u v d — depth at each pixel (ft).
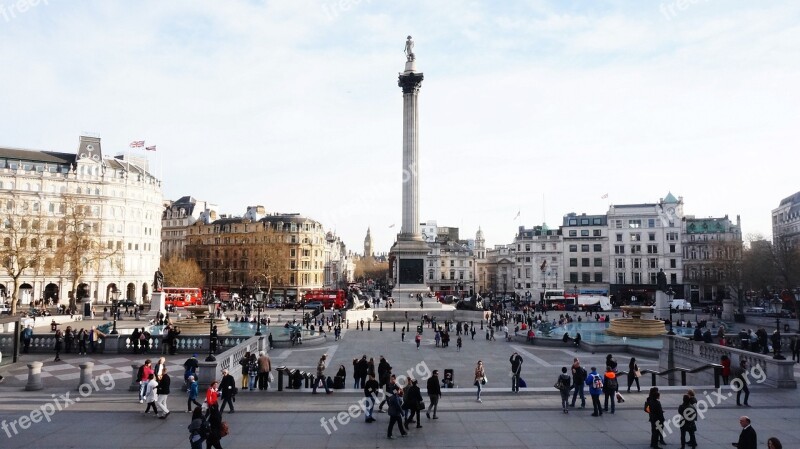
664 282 268.41
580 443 61.98
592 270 418.72
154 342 141.49
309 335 179.73
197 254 499.92
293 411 75.82
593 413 74.59
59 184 364.79
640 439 63.57
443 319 262.47
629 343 162.81
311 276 474.08
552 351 159.22
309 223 474.90
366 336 195.21
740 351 96.99
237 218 506.89
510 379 113.60
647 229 401.90
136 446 59.82
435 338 179.11
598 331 207.21
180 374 111.14
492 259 572.51
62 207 322.96
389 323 249.14
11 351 136.05
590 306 330.54
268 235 459.73
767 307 341.41
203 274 491.31
